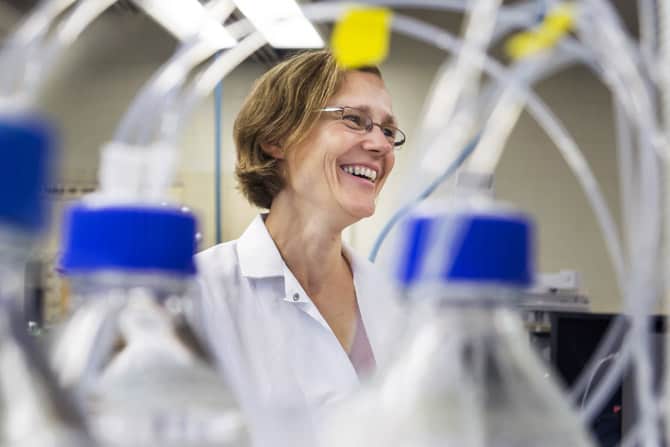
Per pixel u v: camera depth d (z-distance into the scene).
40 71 0.31
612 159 4.14
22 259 0.28
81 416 0.29
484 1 0.33
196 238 0.36
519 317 0.42
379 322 1.41
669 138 0.41
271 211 1.69
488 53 0.34
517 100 0.34
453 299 0.33
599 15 0.36
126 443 0.32
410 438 0.32
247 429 0.35
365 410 0.34
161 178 0.34
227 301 1.38
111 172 0.34
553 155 4.20
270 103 1.68
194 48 0.36
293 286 1.41
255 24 0.39
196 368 0.34
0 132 0.27
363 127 1.67
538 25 0.35
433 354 0.33
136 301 0.33
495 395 0.33
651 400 0.43
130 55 2.50
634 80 0.39
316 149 1.64
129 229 0.33
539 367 0.35
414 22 0.37
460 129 0.33
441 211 0.34
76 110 2.40
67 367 0.32
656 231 0.41
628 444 0.44
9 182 0.27
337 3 0.36
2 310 0.29
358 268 1.58
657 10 0.43
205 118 3.37
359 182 1.66
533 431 0.33
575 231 4.19
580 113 4.20
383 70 4.06
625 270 0.43
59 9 0.32
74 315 0.34
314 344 1.35
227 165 3.51
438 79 0.33
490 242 0.33
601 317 1.67
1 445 0.27
